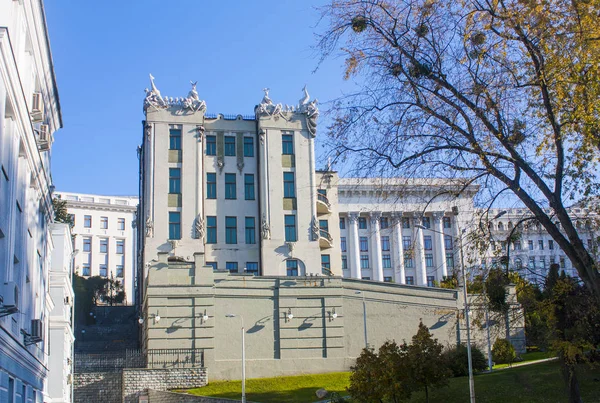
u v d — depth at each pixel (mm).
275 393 46781
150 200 59875
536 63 18109
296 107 64938
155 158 60844
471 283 20750
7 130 21234
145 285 56875
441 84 18625
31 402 26469
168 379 48938
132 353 52406
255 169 63562
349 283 54844
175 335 50719
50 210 33469
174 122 61906
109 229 118562
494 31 18406
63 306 42906
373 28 19078
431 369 36094
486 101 18219
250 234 61969
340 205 85500
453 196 19219
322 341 53344
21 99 21766
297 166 63188
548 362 45062
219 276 52656
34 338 24891
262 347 52219
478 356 46969
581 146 18219
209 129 63344
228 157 63219
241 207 62312
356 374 37438
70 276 49688
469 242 19781
